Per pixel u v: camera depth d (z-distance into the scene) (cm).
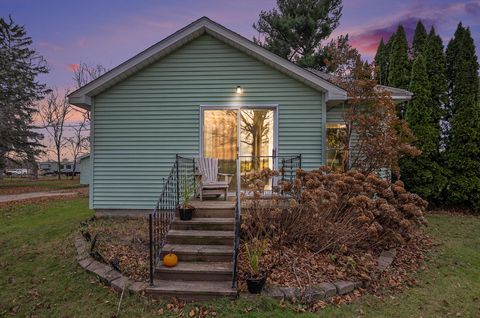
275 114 730
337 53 870
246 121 738
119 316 343
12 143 2191
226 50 732
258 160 737
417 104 955
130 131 737
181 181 716
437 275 445
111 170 738
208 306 354
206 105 733
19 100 2300
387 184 558
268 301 351
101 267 448
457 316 336
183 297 372
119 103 740
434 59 992
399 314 340
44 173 4262
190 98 737
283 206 511
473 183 910
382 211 508
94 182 740
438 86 978
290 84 727
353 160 762
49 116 2944
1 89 2170
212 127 739
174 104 737
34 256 529
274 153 727
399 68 1106
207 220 516
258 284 367
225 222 505
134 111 738
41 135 2462
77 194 1559
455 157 934
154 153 736
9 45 2527
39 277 451
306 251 484
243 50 724
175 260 421
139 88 738
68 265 479
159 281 403
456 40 996
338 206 517
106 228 633
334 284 390
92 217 740
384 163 691
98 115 740
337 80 830
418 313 342
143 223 673
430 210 946
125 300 370
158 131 737
